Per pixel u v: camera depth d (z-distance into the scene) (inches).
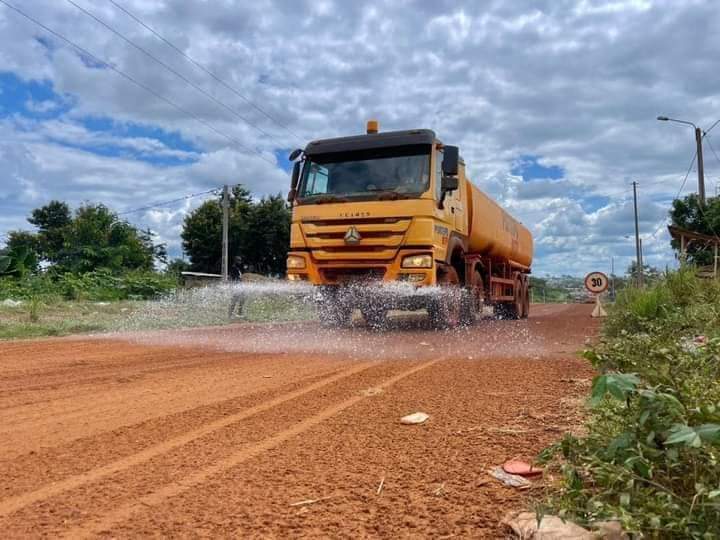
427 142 382.6
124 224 1561.3
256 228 1600.6
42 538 79.2
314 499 91.4
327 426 136.8
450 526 79.8
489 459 107.7
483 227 498.3
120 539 78.5
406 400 164.2
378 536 77.9
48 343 350.9
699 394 89.9
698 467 72.7
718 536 62.2
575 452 84.5
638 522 65.1
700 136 925.2
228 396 176.4
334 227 378.6
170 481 101.0
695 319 249.1
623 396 71.0
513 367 223.3
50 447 123.3
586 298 1988.2
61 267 1066.1
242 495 93.7
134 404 167.2
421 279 361.4
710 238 560.7
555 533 70.0
